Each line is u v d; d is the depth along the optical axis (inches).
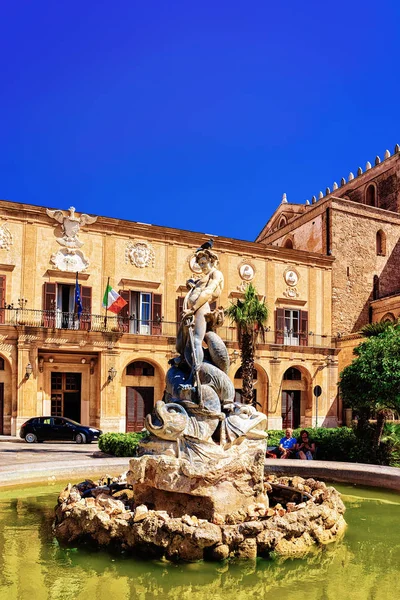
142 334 1379.2
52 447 997.2
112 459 460.8
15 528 310.0
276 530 267.0
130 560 256.1
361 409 694.5
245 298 1076.5
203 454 293.1
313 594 226.1
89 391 1349.7
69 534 281.7
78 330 1269.7
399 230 1881.2
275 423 1514.5
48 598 218.4
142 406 1397.6
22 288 1274.6
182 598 220.1
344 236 1760.6
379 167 2033.7
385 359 666.2
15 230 1279.5
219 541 254.2
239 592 226.8
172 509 294.2
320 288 1696.6
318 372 1596.9
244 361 1056.2
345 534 308.0
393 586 234.7
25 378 1215.6
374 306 1765.5
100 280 1370.6
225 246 1549.0
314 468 462.6
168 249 1461.6
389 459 647.8
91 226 1369.3
